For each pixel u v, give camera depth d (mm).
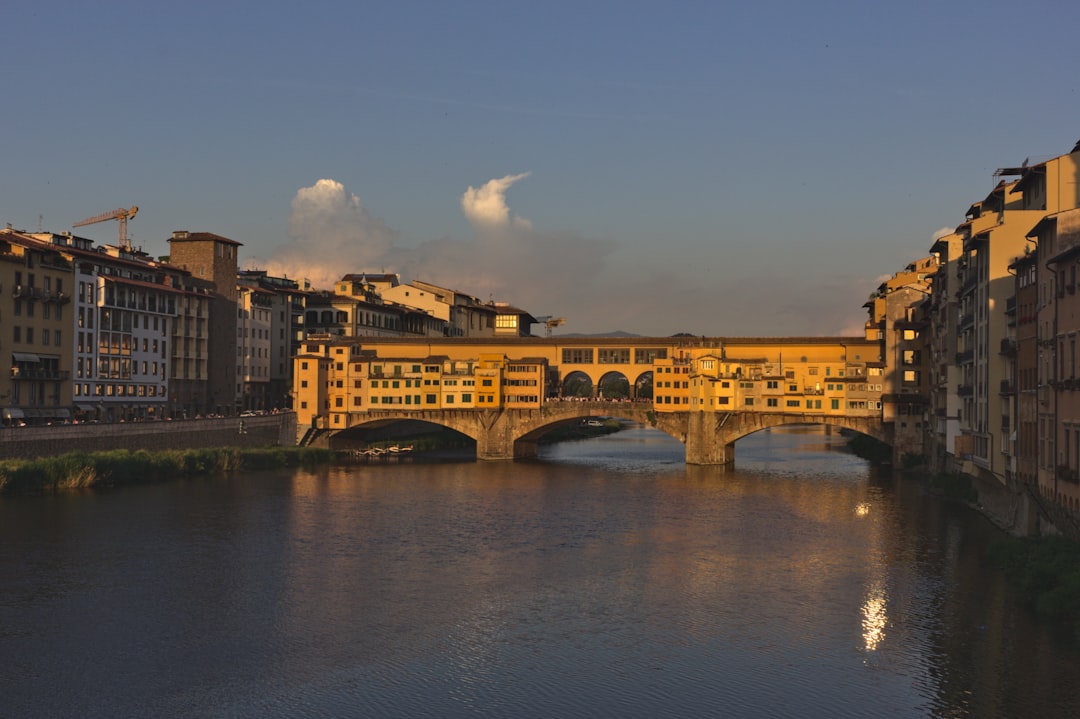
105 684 54094
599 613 67062
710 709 50625
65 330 138500
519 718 49781
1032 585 67312
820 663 56688
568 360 185250
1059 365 67062
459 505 113938
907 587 72438
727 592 72438
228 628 63562
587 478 143125
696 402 165375
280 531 95188
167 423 140000
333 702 51719
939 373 124438
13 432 113750
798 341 170500
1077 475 64062
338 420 178875
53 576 75688
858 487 131125
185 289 169875
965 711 49531
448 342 188125
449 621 65188
